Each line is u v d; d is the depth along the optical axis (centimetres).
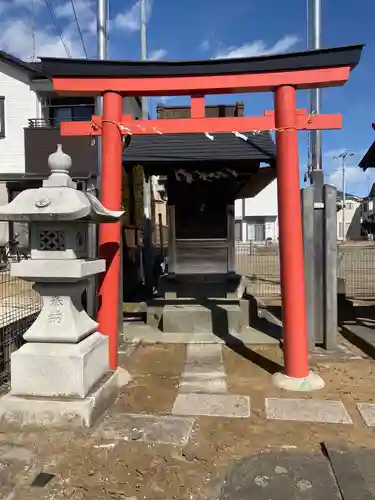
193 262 802
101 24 764
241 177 722
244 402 411
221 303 739
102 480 285
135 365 536
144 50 1138
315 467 296
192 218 804
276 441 334
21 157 1478
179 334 678
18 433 350
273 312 853
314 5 722
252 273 1517
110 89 467
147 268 1193
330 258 591
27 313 579
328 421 368
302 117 463
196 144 677
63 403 358
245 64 450
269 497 264
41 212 356
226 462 304
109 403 405
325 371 504
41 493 271
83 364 367
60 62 459
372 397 422
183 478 286
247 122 471
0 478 287
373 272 1377
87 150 1338
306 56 441
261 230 3909
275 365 526
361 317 788
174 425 360
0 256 1238
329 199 590
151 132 475
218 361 550
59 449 324
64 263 366
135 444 330
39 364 371
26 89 1473
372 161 748
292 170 448
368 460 302
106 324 469
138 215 1334
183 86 463
